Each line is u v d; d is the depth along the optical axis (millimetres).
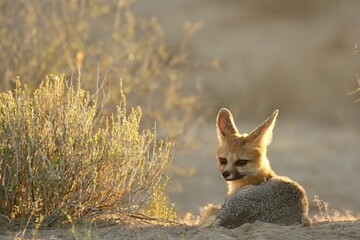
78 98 10875
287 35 39781
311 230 9789
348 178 22266
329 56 37531
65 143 10391
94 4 18828
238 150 11039
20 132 10375
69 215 10102
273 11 42000
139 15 40375
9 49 16500
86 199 10383
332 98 34656
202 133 27188
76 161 10391
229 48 38062
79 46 17281
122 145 10766
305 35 39688
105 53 17828
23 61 16578
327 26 40375
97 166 10516
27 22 17578
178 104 19594
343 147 26922
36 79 16297
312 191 20672
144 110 17953
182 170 19297
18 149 10320
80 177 10367
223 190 20656
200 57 36812
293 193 10125
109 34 19312
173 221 10820
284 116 33844
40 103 10781
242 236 9562
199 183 21297
